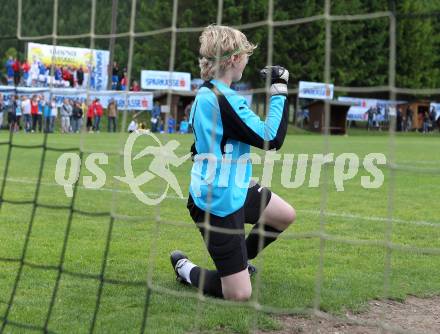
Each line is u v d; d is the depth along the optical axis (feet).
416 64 209.05
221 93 20.85
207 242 19.66
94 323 18.13
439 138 155.63
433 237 33.65
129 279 24.50
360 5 181.68
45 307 20.97
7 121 137.59
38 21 82.02
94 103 136.26
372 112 175.11
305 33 185.78
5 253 28.07
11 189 49.60
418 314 21.09
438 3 203.72
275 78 21.18
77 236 32.22
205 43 21.24
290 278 25.00
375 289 23.56
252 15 153.79
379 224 37.24
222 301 20.66
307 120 181.88
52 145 95.61
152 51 171.32
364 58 191.42
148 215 38.96
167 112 21.13
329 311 20.93
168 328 19.11
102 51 145.89
